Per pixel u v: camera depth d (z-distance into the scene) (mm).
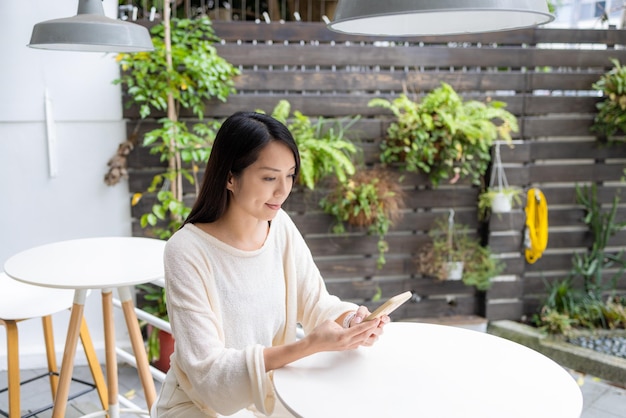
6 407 2801
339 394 1132
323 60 3307
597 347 3318
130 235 3248
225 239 1341
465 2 989
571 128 3586
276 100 3307
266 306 1382
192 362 1201
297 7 4184
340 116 3391
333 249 3459
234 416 1353
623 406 2885
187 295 1251
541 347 3398
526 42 3473
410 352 1337
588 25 4156
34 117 3018
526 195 3613
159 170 3240
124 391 3008
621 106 3396
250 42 3324
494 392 1155
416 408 1087
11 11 2900
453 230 3541
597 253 3664
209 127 3287
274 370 1230
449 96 3232
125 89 3123
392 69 3451
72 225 3176
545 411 1084
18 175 3066
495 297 3639
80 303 1856
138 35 2072
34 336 3244
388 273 3553
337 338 1206
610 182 3746
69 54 3006
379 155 3432
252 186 1251
